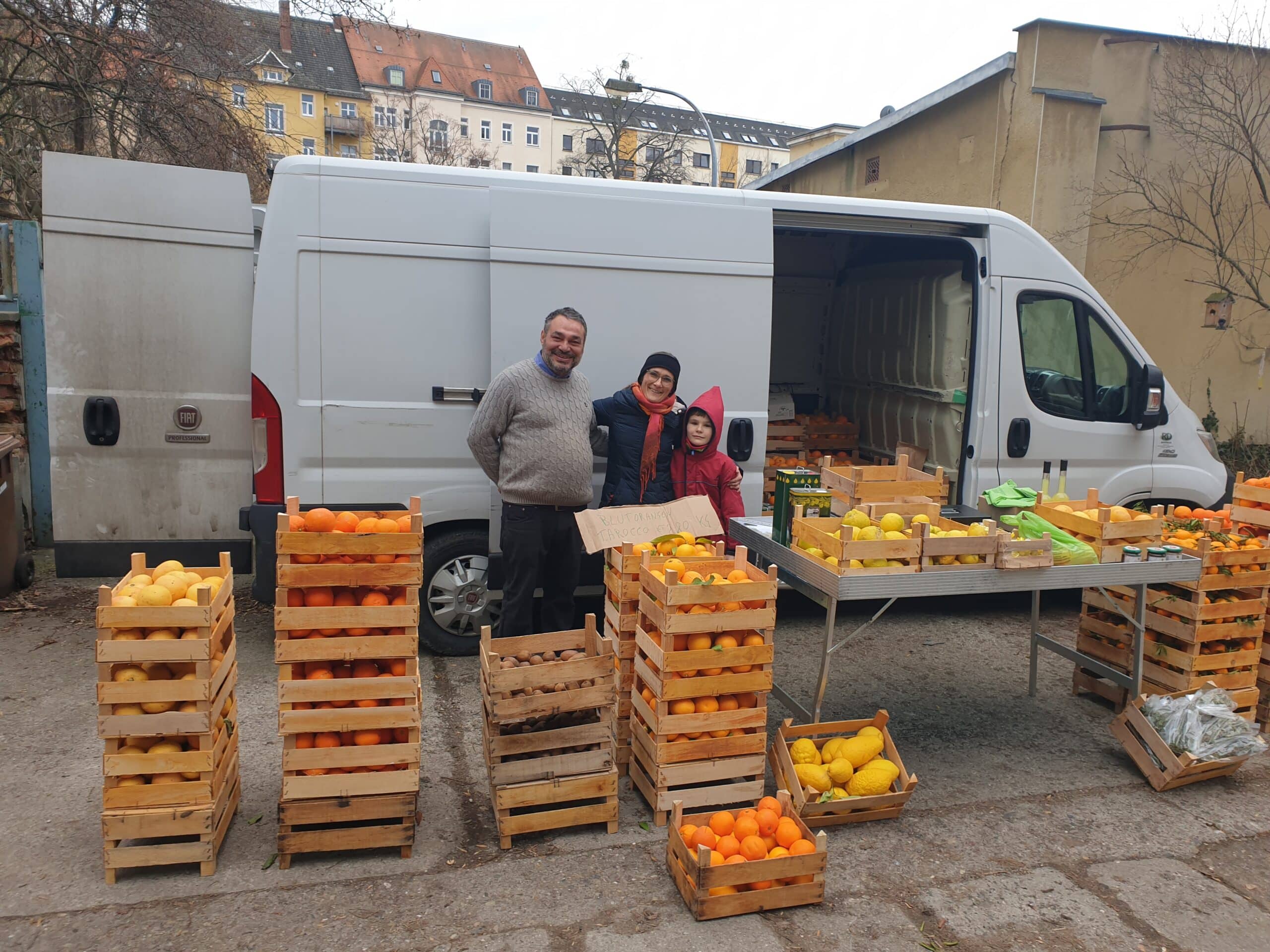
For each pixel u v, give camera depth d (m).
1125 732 3.72
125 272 4.48
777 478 3.84
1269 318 10.83
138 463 4.58
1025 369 5.33
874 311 6.68
